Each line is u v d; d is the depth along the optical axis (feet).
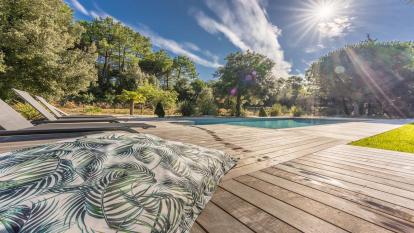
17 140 6.46
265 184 4.85
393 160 7.16
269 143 10.09
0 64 20.17
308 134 13.80
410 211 3.70
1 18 21.39
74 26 33.83
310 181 5.09
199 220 3.29
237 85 57.31
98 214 2.18
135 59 81.66
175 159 3.87
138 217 2.28
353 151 8.58
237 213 3.54
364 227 3.22
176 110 44.98
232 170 5.74
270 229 3.13
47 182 2.42
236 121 38.65
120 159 3.17
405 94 63.10
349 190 4.58
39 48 22.38
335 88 70.18
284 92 91.40
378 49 63.41
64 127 7.47
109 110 44.37
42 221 1.96
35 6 22.72
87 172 2.73
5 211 1.98
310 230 3.13
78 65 27.94
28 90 24.02
